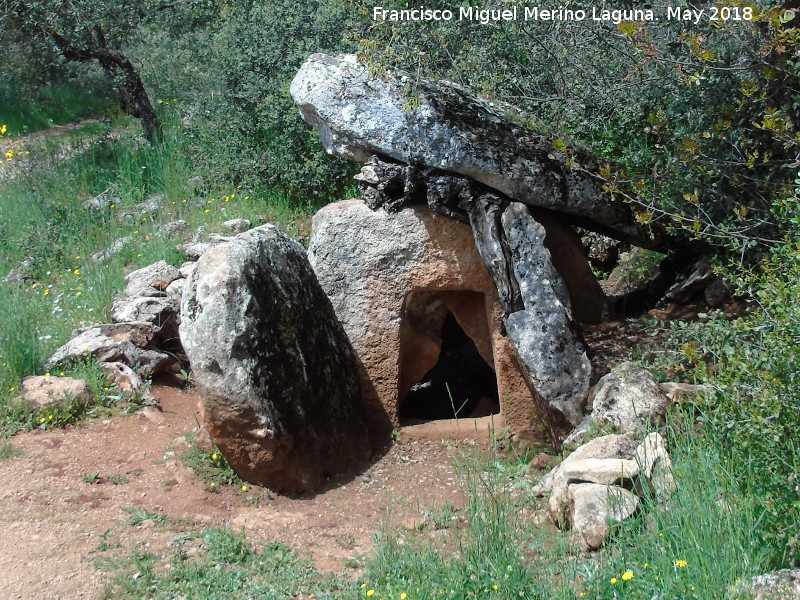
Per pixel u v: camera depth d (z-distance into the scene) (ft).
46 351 21.54
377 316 19.52
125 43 44.39
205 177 33.76
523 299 18.11
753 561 11.47
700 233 16.40
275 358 16.81
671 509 12.78
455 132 18.08
